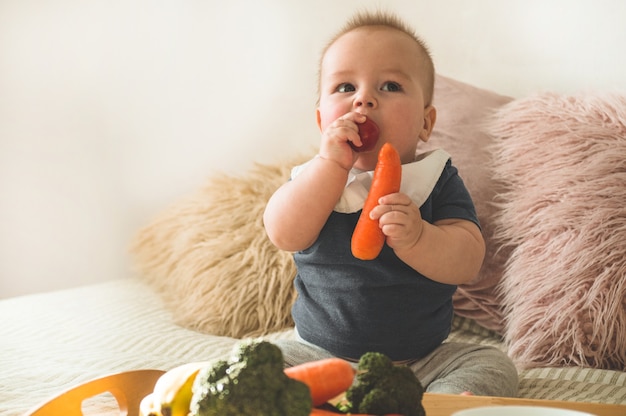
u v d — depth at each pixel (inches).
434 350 52.5
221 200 80.3
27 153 102.7
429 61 57.6
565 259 61.9
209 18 102.7
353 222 51.7
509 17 88.1
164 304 77.5
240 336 70.5
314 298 52.9
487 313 68.1
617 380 54.7
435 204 53.5
